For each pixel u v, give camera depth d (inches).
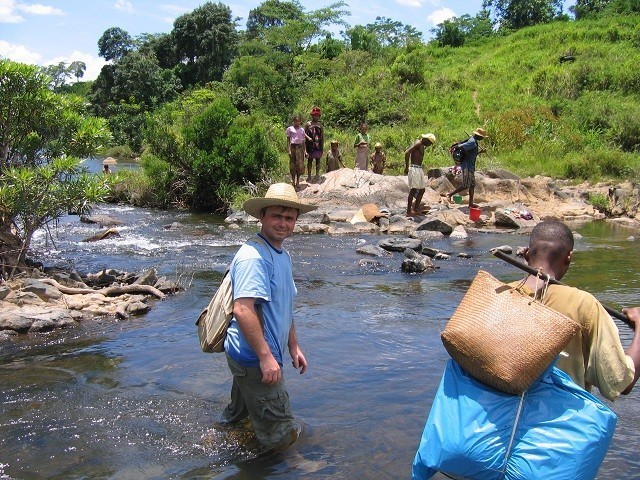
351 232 526.3
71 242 466.9
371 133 1170.6
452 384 108.4
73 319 266.8
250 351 146.8
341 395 187.5
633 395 189.9
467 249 453.4
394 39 2176.4
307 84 1549.0
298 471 144.0
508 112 1125.1
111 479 139.9
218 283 335.9
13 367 213.0
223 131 697.6
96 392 189.8
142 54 2491.4
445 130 1149.7
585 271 378.0
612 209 663.8
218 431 164.1
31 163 346.0
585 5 2074.3
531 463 99.7
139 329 256.7
